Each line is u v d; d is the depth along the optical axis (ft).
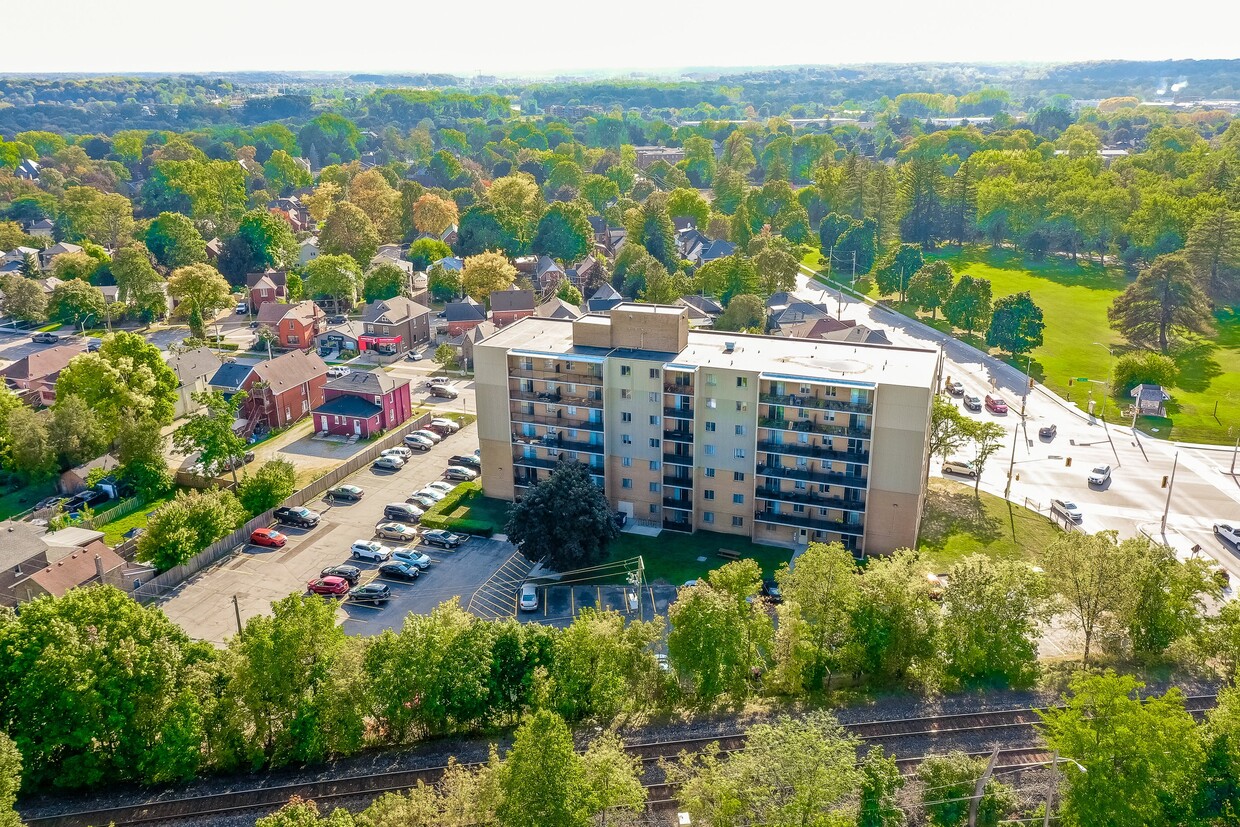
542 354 332.80
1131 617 241.96
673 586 297.33
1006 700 232.12
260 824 164.66
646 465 335.06
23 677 201.67
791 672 232.94
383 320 552.82
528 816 169.68
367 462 395.55
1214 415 451.53
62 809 202.18
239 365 439.22
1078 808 183.62
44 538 295.48
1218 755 192.75
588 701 220.02
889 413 296.51
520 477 352.49
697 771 193.26
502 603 289.74
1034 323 532.32
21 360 464.24
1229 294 620.08
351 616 281.54
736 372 310.04
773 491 321.73
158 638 214.90
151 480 357.41
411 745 220.84
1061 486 375.25
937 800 187.52
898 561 242.37
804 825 172.55
